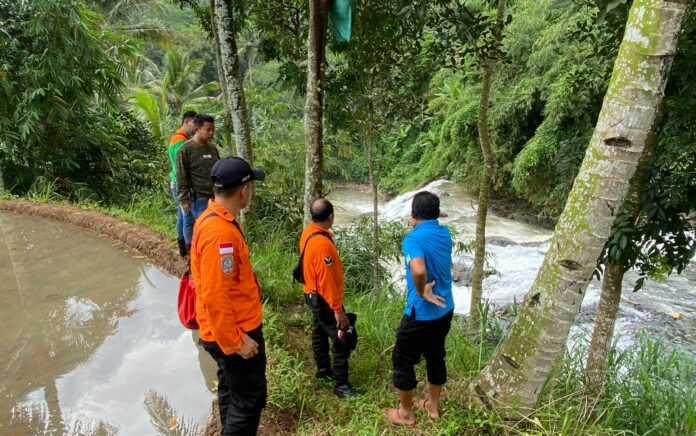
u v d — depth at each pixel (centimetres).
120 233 680
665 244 353
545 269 275
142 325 454
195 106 1925
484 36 407
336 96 492
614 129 235
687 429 318
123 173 1036
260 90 1173
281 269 565
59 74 867
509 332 300
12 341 422
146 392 354
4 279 552
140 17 2420
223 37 522
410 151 2191
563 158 392
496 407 300
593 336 390
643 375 344
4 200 852
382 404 339
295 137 1234
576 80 430
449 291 301
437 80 1683
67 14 870
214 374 379
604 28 381
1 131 849
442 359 309
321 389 361
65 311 478
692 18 312
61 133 923
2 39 831
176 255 594
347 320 340
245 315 248
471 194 1742
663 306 797
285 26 536
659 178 339
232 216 241
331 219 341
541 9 1417
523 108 1397
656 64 221
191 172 509
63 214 773
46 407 335
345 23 412
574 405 321
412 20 421
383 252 637
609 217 249
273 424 312
